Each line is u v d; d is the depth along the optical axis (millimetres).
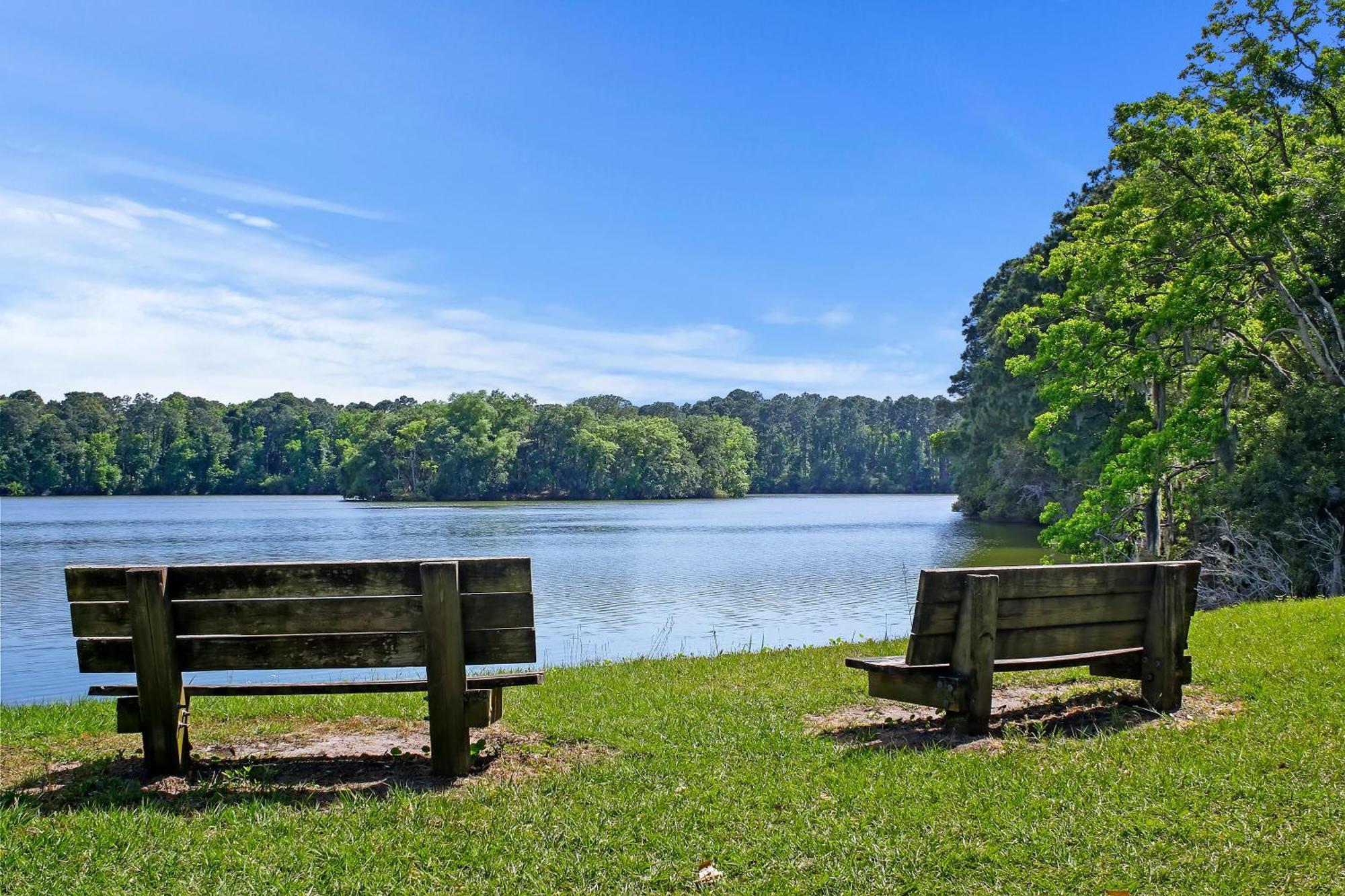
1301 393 23516
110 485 144500
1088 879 3994
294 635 5289
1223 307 26672
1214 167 24547
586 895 3941
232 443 157000
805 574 33344
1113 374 29984
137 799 5004
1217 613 12656
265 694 5277
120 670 5422
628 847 4367
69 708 7715
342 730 6527
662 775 5371
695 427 141125
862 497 146375
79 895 3920
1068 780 5039
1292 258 25094
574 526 65625
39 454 140500
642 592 28062
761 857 4258
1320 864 4027
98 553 42844
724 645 18359
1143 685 6590
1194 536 28203
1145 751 5520
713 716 6855
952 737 5957
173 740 5293
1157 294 30297
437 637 5250
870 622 21797
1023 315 31344
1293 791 4770
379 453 131375
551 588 29109
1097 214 30406
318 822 4656
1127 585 6445
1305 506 22016
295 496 153875
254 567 5230
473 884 4023
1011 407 52094
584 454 127500
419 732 6457
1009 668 6121
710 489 137625
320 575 5266
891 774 5234
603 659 16109
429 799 4934
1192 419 26156
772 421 179250
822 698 7469
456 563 5258
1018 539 51281
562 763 5625
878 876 4059
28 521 74250
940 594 5863
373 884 4016
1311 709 6246
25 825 4598
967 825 4512
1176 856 4168
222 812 4777
